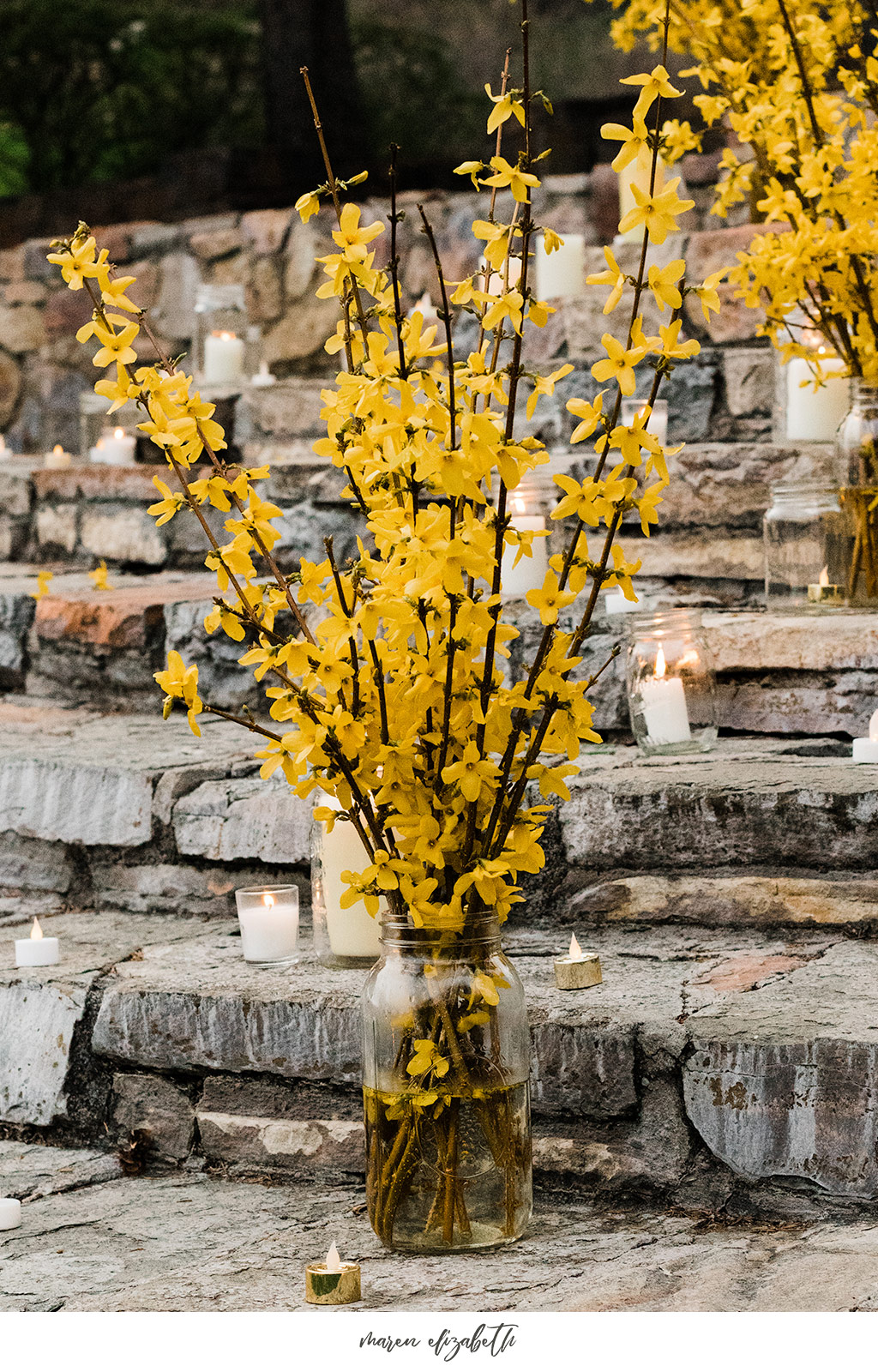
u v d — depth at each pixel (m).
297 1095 1.84
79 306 6.21
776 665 2.46
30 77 7.23
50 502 3.95
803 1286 1.34
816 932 2.03
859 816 2.03
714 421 3.37
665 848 2.12
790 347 2.68
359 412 1.32
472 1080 1.49
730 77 2.71
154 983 1.96
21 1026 2.01
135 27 7.04
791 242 2.48
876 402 2.58
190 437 1.42
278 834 2.30
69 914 2.45
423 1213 1.51
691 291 1.33
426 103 6.24
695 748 2.33
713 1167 1.62
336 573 1.38
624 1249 1.51
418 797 1.43
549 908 2.18
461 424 1.31
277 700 1.41
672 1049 1.64
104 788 2.46
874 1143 1.55
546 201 5.06
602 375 1.35
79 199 6.36
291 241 5.52
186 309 5.89
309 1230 1.64
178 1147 1.88
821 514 2.60
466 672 1.41
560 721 1.44
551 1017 1.71
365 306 4.83
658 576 3.03
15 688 3.30
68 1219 1.70
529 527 2.72
